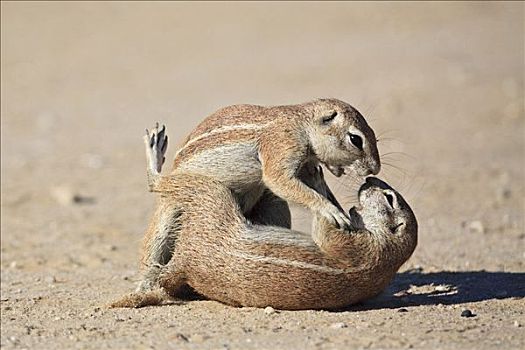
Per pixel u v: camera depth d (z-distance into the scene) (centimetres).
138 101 2786
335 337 888
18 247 1466
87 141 2375
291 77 2886
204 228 1001
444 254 1355
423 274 1223
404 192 1798
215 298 1013
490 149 2142
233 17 3884
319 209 988
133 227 1612
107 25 3881
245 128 1043
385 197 998
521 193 1784
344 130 1044
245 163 1034
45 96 2919
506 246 1410
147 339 897
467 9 3719
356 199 1135
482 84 2670
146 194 1867
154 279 1044
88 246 1471
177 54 3378
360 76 2833
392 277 998
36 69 3281
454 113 2439
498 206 1695
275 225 1105
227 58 3250
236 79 2934
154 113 2617
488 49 3100
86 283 1209
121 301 1028
